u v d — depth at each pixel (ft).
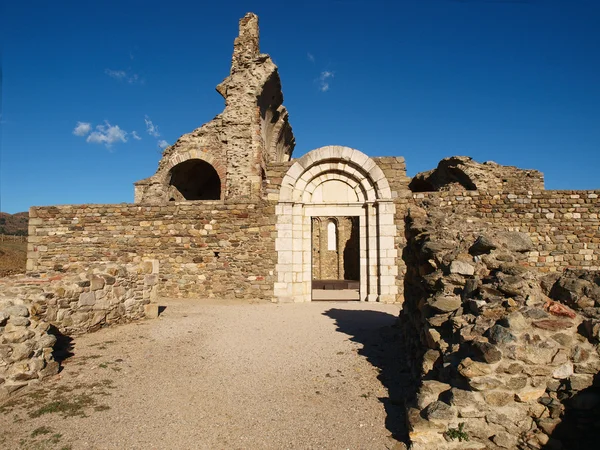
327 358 22.74
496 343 13.29
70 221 48.75
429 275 18.38
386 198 45.06
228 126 69.56
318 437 14.38
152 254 46.80
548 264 44.57
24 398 16.99
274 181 46.01
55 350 22.81
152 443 13.92
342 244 96.99
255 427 15.14
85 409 16.19
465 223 21.44
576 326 13.48
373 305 41.42
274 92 80.38
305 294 44.96
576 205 45.14
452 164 65.51
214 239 46.03
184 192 79.41
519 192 45.55
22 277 27.43
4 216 248.73
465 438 12.84
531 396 12.97
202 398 17.66
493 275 15.89
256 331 28.73
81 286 26.45
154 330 28.40
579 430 12.66
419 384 15.66
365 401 17.25
